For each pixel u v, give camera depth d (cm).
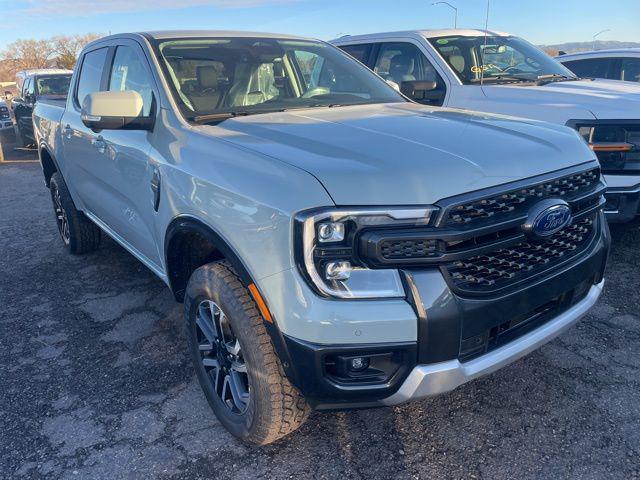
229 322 241
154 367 333
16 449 266
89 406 298
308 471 246
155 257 333
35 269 507
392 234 200
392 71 601
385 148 231
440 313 204
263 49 365
